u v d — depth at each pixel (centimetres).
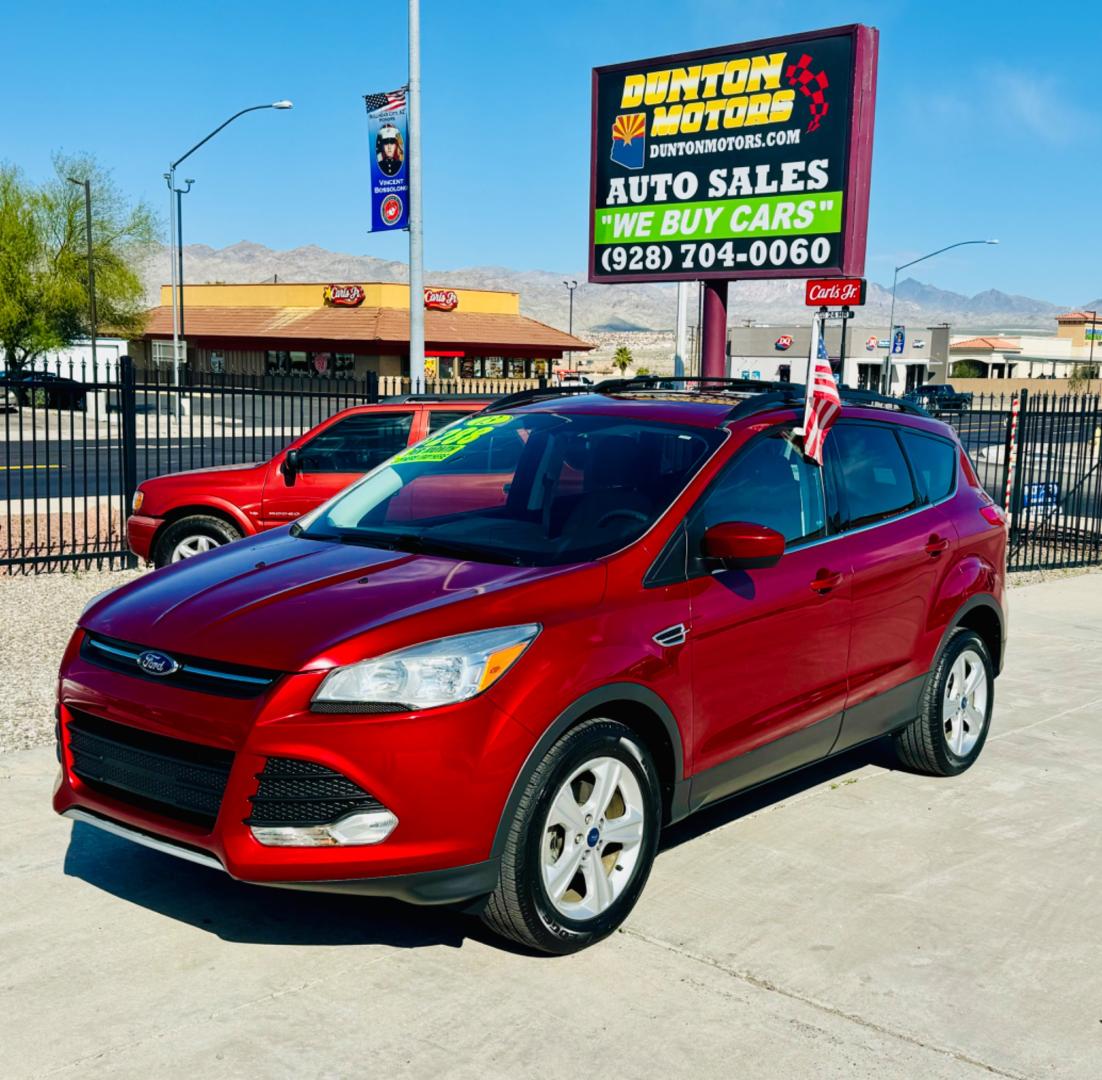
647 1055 333
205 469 1021
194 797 361
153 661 371
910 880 462
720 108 1345
